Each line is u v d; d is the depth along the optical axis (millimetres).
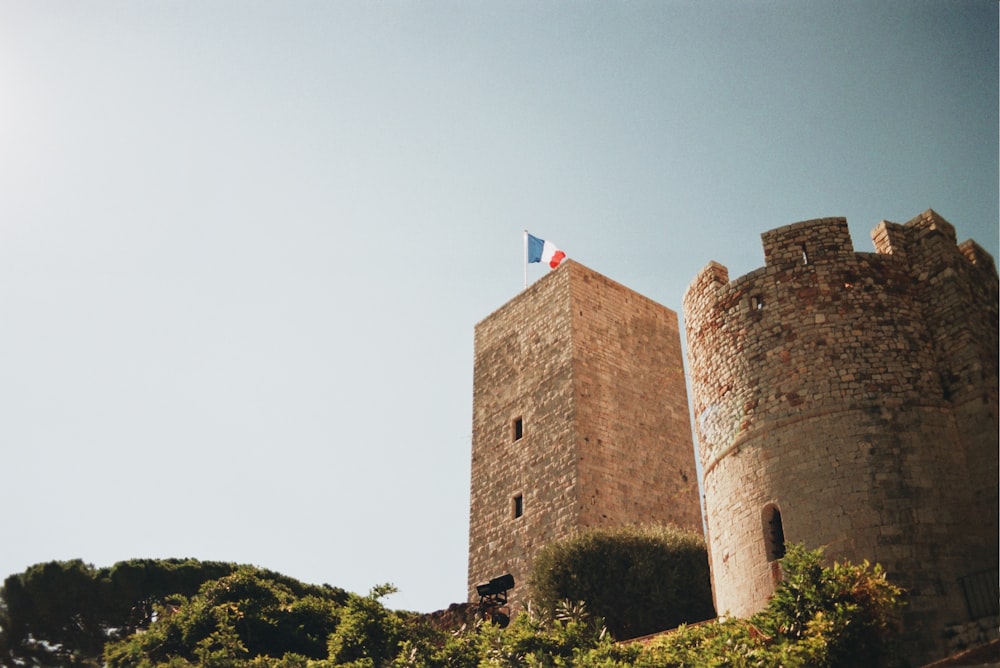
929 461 17953
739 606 19047
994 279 20391
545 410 34688
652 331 38125
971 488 17781
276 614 24594
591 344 35438
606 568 27188
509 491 34688
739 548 19344
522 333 37719
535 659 18875
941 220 20391
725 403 20797
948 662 14070
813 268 20359
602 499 32125
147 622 29141
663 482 34469
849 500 17859
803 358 19578
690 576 27031
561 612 25734
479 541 35000
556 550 28750
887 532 17312
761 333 20422
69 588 28594
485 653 20328
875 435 18266
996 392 18359
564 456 32844
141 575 29922
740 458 19891
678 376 37875
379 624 22250
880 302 19688
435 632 22875
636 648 17750
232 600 25047
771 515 18922
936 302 19547
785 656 14625
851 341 19344
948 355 19000
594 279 37188
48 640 27812
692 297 22938
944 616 16406
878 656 15055
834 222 20734
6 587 28359
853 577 15789
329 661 21156
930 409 18500
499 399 37406
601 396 34500
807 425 18922
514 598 31703
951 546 17141
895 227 20641
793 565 16344
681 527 33938
